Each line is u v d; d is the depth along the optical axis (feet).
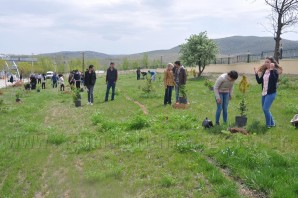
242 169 22.11
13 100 81.30
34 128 41.57
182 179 21.88
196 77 140.87
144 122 37.96
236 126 33.60
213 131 32.63
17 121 47.75
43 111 58.59
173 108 51.47
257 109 47.16
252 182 20.16
